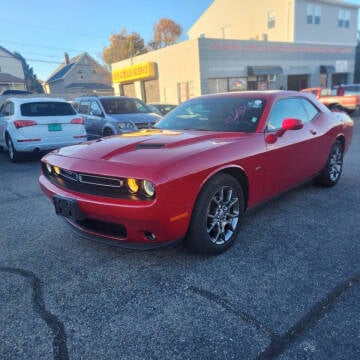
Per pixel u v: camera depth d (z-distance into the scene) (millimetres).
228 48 22078
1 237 3414
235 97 3910
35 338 1965
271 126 3471
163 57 24359
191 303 2246
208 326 2020
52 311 2209
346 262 2719
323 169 4582
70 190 2717
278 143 3414
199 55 20984
